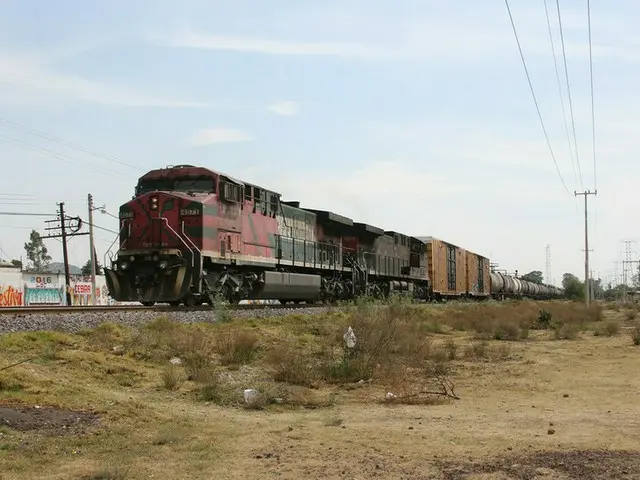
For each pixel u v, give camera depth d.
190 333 16.05
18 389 9.54
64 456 7.20
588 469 6.95
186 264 21.72
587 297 66.75
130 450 7.60
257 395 11.37
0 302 50.91
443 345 21.72
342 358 15.46
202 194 23.30
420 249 52.12
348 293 37.38
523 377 14.95
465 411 10.87
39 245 108.06
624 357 18.84
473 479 6.63
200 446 7.98
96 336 14.84
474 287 70.50
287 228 30.23
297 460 7.46
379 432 9.02
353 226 38.88
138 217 22.86
